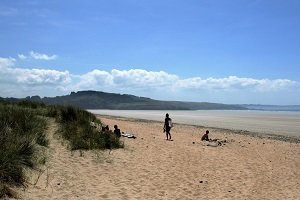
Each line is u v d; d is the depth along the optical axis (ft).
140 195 34.73
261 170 52.90
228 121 226.58
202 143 78.43
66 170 38.96
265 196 38.88
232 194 38.58
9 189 28.48
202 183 42.04
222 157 60.85
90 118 78.48
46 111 72.13
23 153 36.63
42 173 35.81
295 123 211.41
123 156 51.29
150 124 153.38
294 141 104.22
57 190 32.27
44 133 50.42
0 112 50.16
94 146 52.19
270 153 71.72
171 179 42.34
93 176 39.06
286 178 48.73
